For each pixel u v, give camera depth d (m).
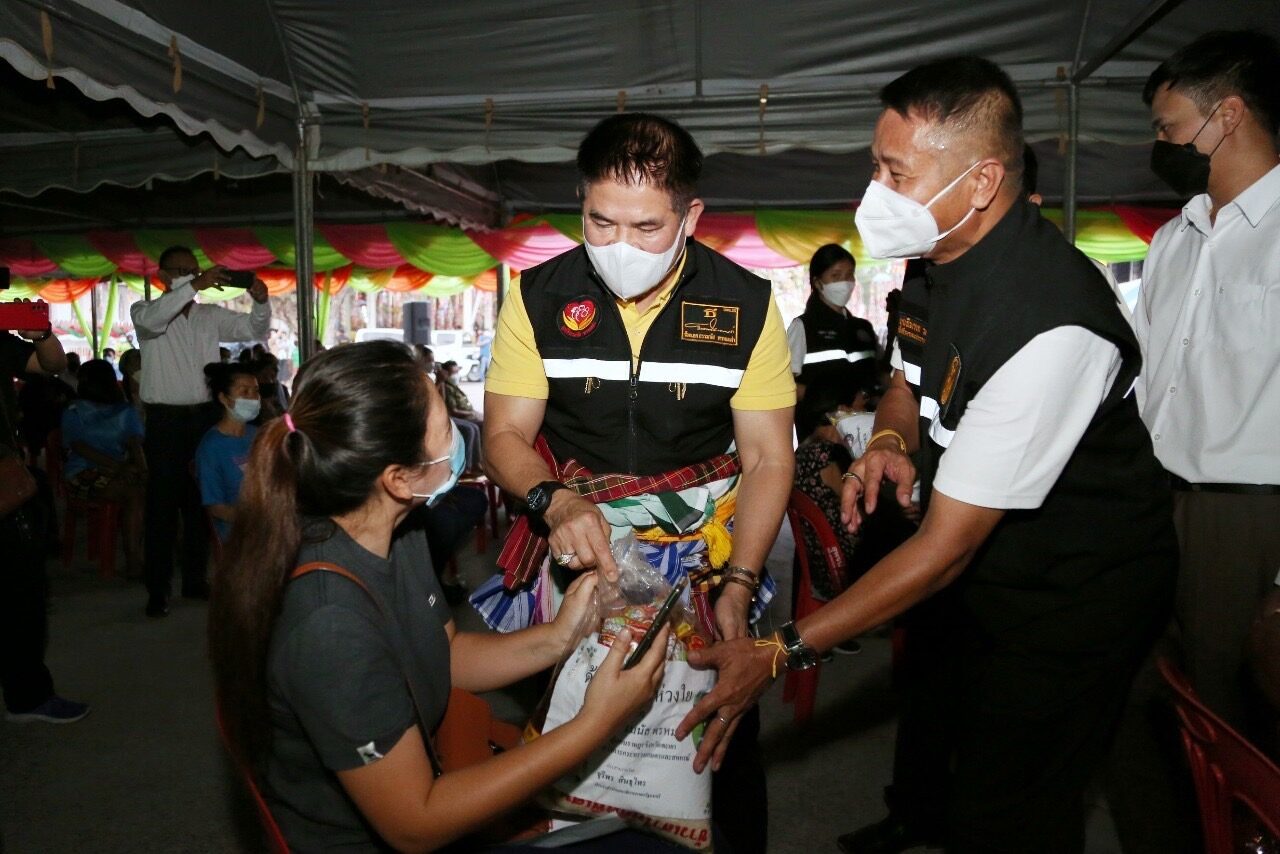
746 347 1.47
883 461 1.58
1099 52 3.37
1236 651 1.93
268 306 4.69
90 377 5.22
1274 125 1.83
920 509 1.66
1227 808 1.12
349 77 4.19
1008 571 1.46
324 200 8.29
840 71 4.07
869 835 2.31
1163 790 2.58
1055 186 7.83
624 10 3.91
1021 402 1.26
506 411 1.55
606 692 1.17
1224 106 1.82
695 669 1.30
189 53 3.47
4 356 2.82
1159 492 1.48
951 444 1.33
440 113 4.23
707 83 4.17
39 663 3.09
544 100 4.25
